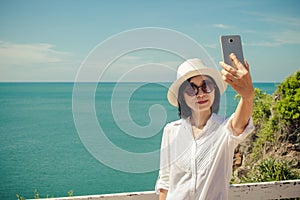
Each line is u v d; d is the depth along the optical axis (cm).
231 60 171
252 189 282
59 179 1905
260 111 867
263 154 811
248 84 171
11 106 4750
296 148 784
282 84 844
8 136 3322
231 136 203
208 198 207
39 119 4012
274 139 818
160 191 233
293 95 809
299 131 796
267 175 577
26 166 2394
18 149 2848
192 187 210
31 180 2145
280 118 817
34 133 3353
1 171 2295
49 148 2680
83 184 1223
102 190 818
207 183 206
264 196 284
